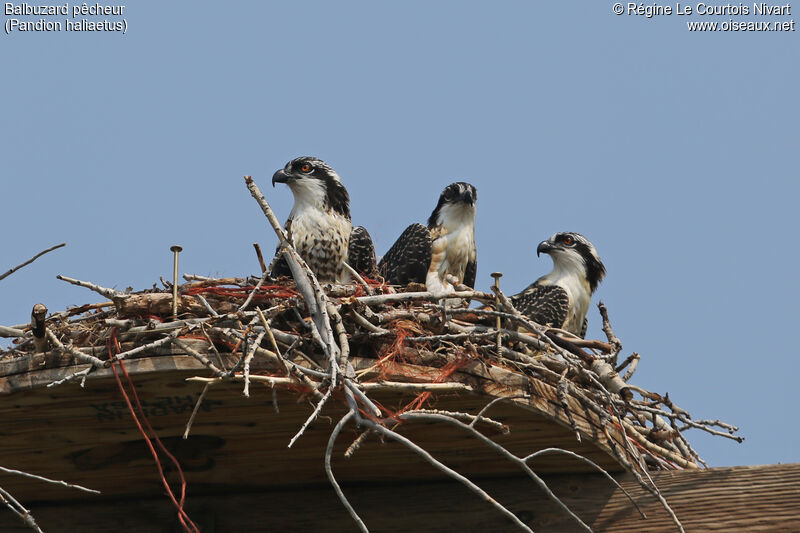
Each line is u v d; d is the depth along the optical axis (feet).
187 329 28.89
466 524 36.17
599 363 35.60
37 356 29.40
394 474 36.55
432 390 29.86
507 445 34.04
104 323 30.66
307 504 37.60
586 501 35.50
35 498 37.83
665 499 34.55
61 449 33.65
